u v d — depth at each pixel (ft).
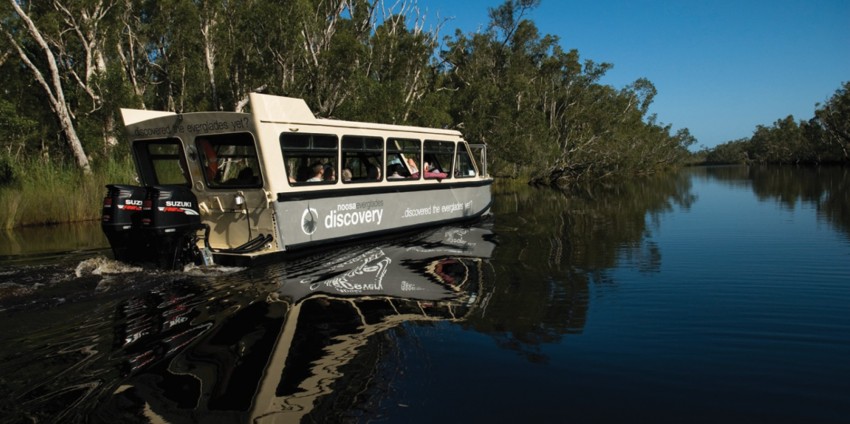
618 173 152.87
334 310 17.11
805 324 16.07
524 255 27.53
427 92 92.53
